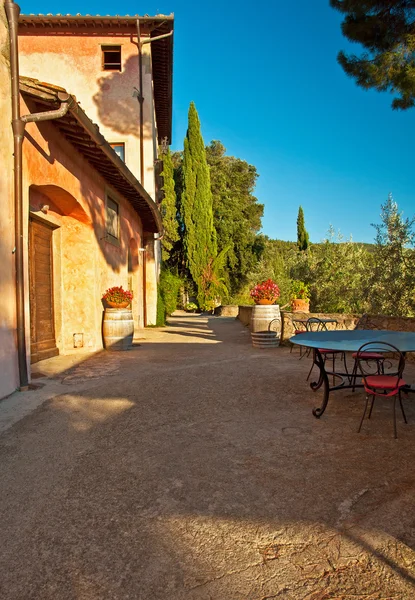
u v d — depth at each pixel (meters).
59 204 7.55
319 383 5.16
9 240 5.04
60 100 5.20
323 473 2.93
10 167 5.10
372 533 2.23
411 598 1.78
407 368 6.74
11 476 2.95
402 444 3.45
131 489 2.74
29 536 2.25
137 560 2.05
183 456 3.26
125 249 11.48
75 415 4.28
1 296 4.83
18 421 4.07
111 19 13.79
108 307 9.02
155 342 10.35
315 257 14.96
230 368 6.67
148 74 14.40
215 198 31.75
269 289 9.52
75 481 2.87
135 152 14.43
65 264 8.23
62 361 7.20
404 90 6.75
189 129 27.78
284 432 3.78
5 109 5.00
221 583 1.88
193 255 28.06
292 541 2.18
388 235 10.20
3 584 1.89
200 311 28.75
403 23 6.79
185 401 4.80
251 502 2.56
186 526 2.32
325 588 1.85
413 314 9.52
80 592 1.84
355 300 12.74
